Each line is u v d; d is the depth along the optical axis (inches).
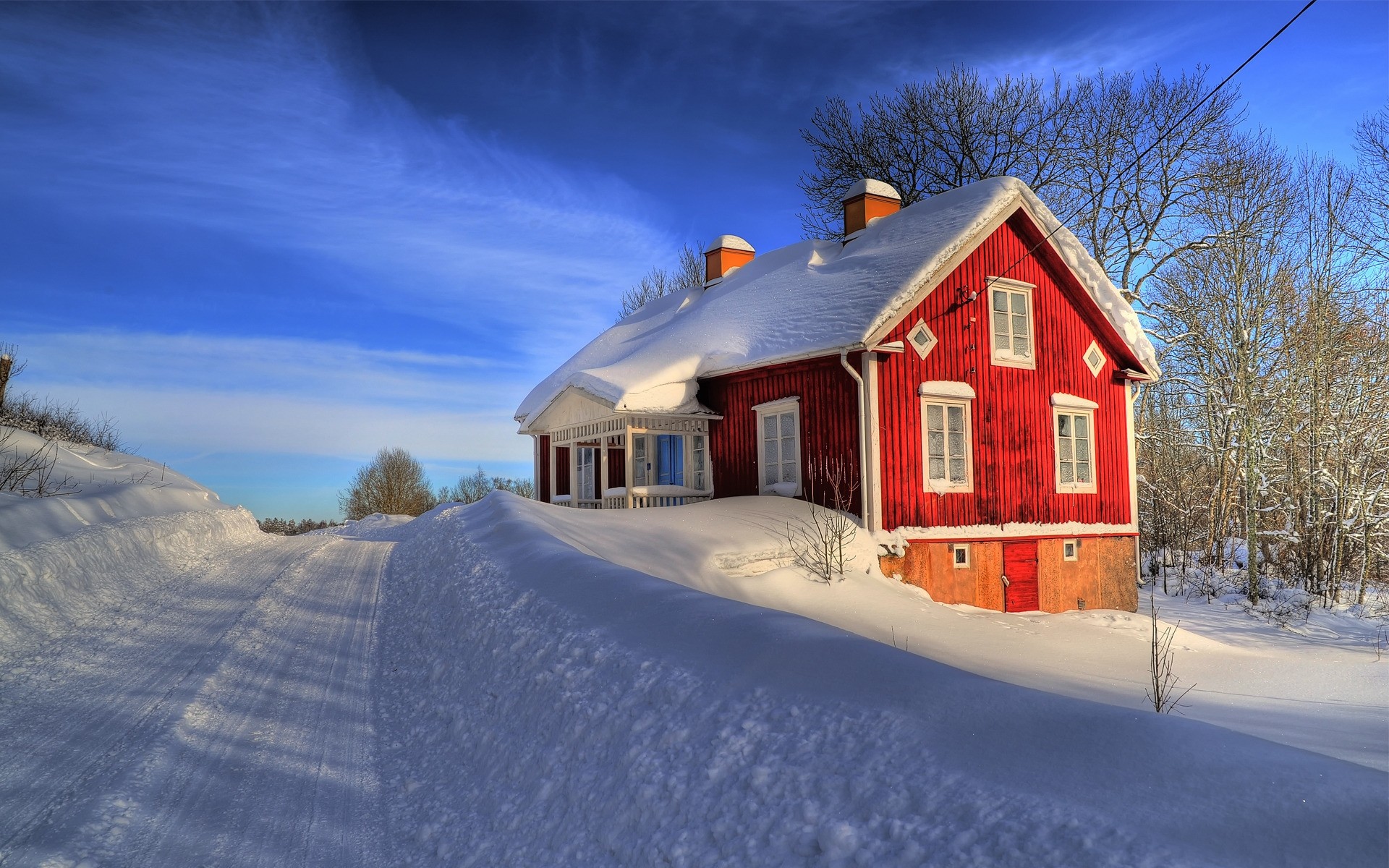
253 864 181.6
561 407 762.2
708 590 426.0
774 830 136.5
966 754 136.9
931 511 576.4
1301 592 820.0
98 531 442.6
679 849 144.0
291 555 601.0
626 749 179.0
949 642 440.8
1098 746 131.5
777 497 597.3
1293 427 898.7
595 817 168.4
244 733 250.8
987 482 609.6
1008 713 145.9
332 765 239.3
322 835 198.5
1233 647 582.2
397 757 248.1
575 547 382.0
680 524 512.7
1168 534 1064.8
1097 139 1123.9
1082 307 693.3
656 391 657.0
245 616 384.8
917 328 583.8
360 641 370.6
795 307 650.8
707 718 173.6
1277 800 112.6
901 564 554.6
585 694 208.4
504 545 395.2
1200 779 119.6
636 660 209.2
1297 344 894.4
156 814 194.9
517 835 179.8
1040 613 601.0
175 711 255.9
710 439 692.1
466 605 331.6
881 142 1299.2
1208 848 105.3
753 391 650.2
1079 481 671.8
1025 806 120.3
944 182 1270.9
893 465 561.9
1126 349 701.9
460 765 228.5
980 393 614.9
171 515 586.9
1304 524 903.7
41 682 275.0
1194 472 1089.4
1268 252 920.3
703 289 936.3
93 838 178.1
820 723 157.5
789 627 201.2
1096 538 670.5
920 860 117.4
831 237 1363.2
